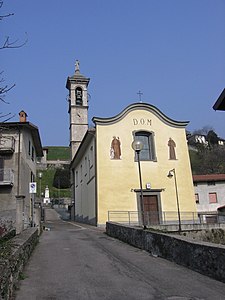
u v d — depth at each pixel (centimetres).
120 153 2609
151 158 2692
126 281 726
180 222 2377
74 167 4131
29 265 933
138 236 1269
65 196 6625
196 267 804
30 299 601
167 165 2691
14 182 2448
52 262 979
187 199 2658
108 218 2458
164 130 2772
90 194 2827
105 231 2016
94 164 2634
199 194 4244
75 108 4144
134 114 2733
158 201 2584
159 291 638
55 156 9969
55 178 7369
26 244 942
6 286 543
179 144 2775
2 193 2433
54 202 6175
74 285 700
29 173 2805
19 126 2561
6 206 2406
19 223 1512
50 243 1446
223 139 9394
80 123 4109
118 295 618
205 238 2028
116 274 800
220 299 574
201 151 7869
